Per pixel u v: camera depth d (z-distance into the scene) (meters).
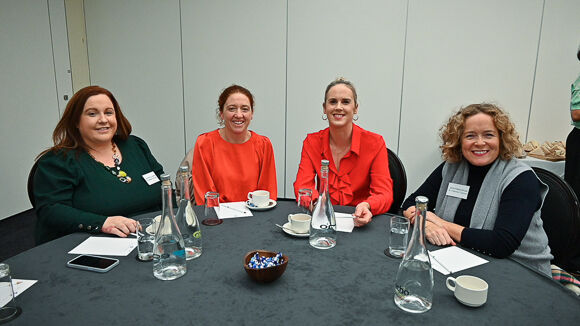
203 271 0.96
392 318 0.75
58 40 3.86
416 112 3.62
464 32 3.38
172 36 3.97
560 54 3.25
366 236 1.24
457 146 1.45
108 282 0.90
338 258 1.05
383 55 3.57
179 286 0.88
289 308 0.79
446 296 0.84
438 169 1.62
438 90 3.54
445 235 1.17
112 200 1.59
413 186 3.78
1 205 3.33
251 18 3.75
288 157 4.00
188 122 4.15
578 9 3.13
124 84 4.23
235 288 0.87
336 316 0.76
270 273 0.87
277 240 1.19
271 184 2.05
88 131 1.58
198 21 3.87
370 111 3.72
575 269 1.59
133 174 1.71
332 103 1.86
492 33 3.33
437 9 3.38
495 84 3.42
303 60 3.73
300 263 1.02
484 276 0.95
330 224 1.15
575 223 1.27
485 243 1.11
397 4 3.44
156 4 3.93
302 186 1.88
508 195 1.26
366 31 3.55
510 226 1.13
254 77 3.88
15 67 3.40
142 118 4.27
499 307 0.79
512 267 1.01
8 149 3.37
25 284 0.88
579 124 2.01
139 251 1.03
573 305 0.80
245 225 1.33
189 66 4.00
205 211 1.39
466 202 1.41
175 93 4.11
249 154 1.98
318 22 3.62
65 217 1.31
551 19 3.20
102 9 4.08
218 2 3.78
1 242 2.89
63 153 1.53
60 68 3.90
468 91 3.48
